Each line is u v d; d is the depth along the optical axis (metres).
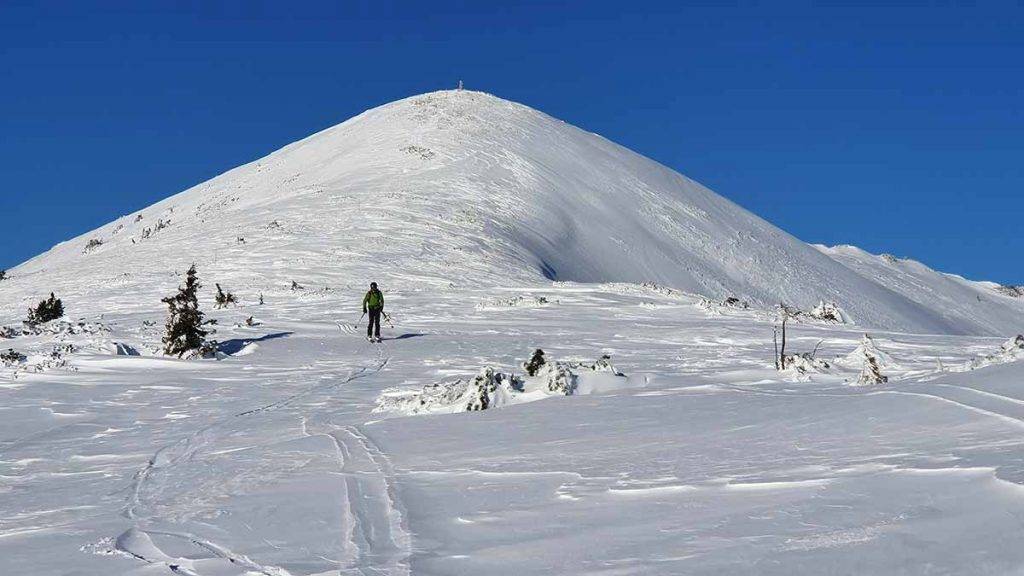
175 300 22.66
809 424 7.87
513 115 113.19
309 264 54.56
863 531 4.27
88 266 62.19
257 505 6.73
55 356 20.66
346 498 6.71
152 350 23.05
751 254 93.19
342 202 76.25
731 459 6.67
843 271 103.56
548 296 42.34
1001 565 3.49
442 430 10.04
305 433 10.73
